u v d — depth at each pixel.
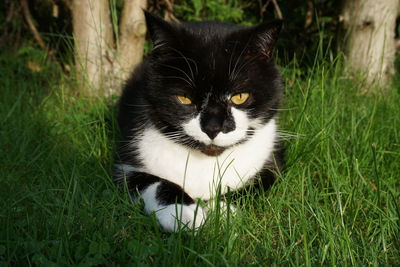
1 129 0.67
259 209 0.55
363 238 0.51
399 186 0.60
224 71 0.53
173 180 0.58
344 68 0.77
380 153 0.62
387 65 0.81
